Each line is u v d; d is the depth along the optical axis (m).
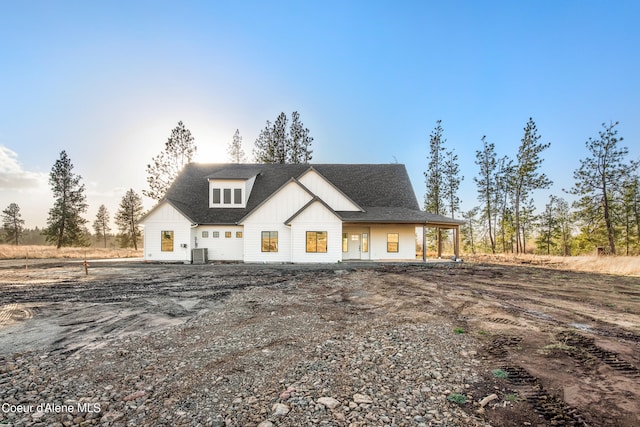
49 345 5.40
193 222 19.16
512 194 33.78
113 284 11.55
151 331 6.17
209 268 16.56
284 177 23.86
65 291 10.22
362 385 3.98
